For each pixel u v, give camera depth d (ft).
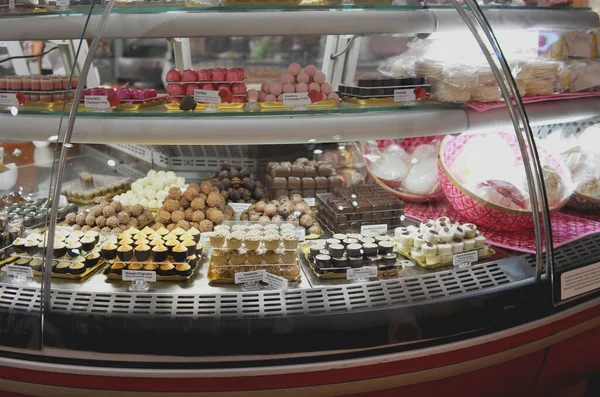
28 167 7.77
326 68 10.59
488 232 7.72
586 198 8.08
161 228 7.11
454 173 8.06
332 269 6.36
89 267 6.46
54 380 5.77
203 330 5.59
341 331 5.75
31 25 6.67
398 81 7.43
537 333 6.55
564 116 7.79
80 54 8.81
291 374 5.74
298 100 7.22
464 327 6.11
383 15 6.96
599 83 8.11
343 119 6.81
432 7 7.31
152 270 6.22
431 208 8.54
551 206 7.46
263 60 10.54
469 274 6.50
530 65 7.70
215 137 6.64
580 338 7.13
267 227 6.82
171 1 6.57
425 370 6.08
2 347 5.77
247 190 8.61
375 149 9.13
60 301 5.82
